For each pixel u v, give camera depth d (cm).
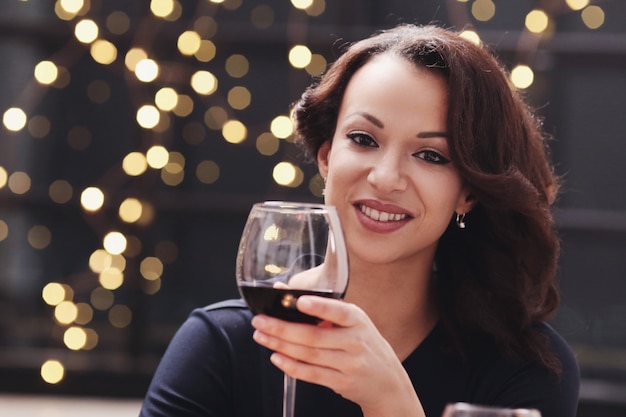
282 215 138
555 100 467
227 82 483
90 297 485
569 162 470
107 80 487
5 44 487
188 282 489
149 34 478
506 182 185
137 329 478
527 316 195
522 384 192
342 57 192
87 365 475
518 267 197
